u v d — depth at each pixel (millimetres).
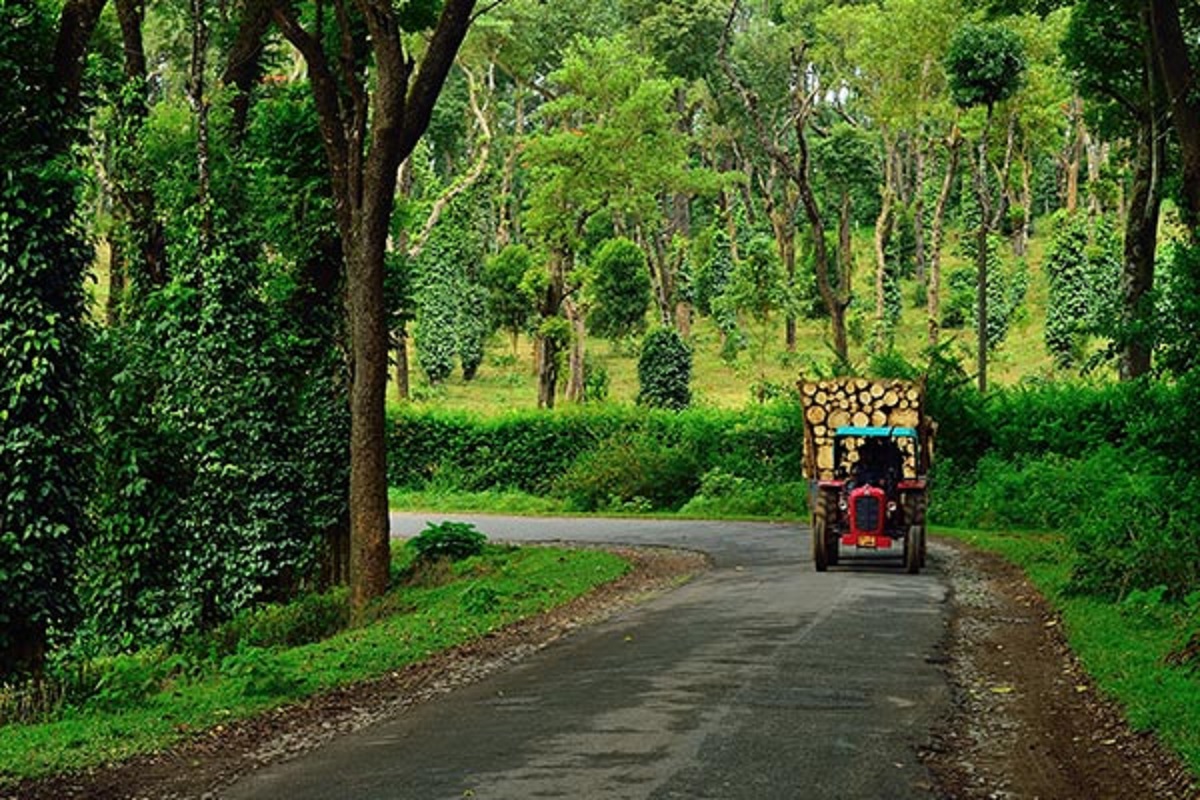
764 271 77062
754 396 55906
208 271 29031
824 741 10688
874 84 77938
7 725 14195
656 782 9375
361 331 25797
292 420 29906
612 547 32812
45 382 20375
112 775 10961
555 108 67188
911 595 20766
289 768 10734
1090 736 11336
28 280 20312
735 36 91438
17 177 20172
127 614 27359
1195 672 13281
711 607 19469
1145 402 17562
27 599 19969
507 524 42250
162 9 39500
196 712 13594
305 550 29672
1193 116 27531
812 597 20234
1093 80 37312
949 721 11758
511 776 9742
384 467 26031
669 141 68500
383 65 24969
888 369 43250
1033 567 24266
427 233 69438
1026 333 83250
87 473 21484
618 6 90312
